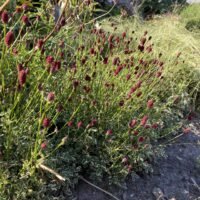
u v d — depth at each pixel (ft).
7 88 1.28
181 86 2.08
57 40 1.69
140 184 1.57
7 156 1.24
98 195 1.45
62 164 1.42
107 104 1.54
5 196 1.20
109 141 1.49
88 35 1.83
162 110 1.89
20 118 1.27
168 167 1.71
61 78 1.52
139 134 1.57
